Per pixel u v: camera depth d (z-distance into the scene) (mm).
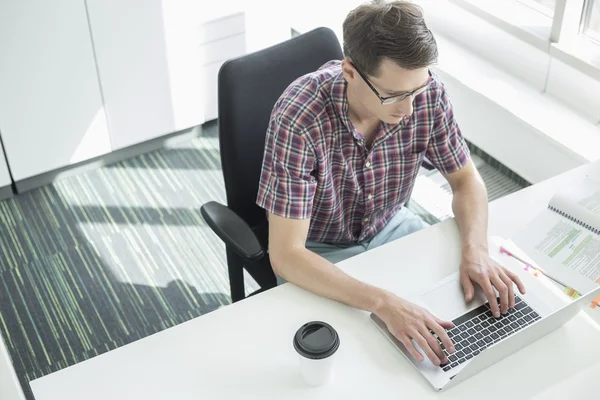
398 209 2045
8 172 2902
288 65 1860
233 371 1422
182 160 3182
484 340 1474
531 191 1867
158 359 1443
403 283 1605
